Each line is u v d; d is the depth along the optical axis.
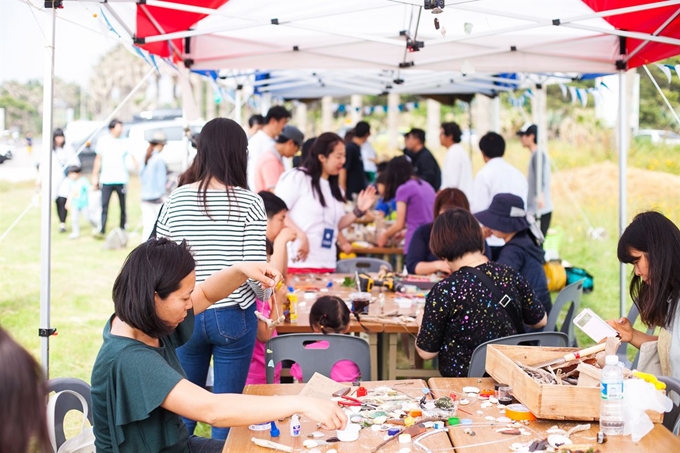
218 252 3.39
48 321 3.90
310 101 12.18
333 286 5.27
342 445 2.36
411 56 5.71
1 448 1.26
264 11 5.02
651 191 10.96
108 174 13.17
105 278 10.09
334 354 3.51
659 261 3.02
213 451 2.78
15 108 29.19
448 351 3.52
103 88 37.88
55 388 2.77
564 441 2.30
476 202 7.00
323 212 5.73
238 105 8.88
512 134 18.69
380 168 10.80
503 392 2.73
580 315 2.85
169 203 3.46
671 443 2.32
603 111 14.38
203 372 3.54
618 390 2.37
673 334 3.06
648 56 5.42
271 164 6.89
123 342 2.34
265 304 3.88
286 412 2.28
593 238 11.37
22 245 12.44
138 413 2.28
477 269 3.52
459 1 3.84
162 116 17.66
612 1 4.76
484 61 5.75
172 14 4.96
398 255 7.71
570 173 14.57
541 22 4.44
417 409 2.64
